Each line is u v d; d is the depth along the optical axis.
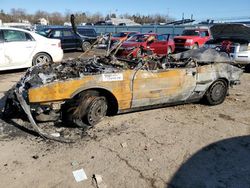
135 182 3.16
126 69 4.80
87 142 4.05
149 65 5.11
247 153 3.92
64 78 4.30
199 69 5.58
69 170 3.34
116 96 4.65
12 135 4.21
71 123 4.54
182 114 5.37
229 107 5.93
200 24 29.75
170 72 5.17
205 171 3.43
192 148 3.99
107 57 5.66
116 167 3.44
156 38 14.83
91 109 4.43
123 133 4.39
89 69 4.82
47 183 3.10
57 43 9.59
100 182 3.13
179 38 16.77
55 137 4.06
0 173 3.26
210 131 4.60
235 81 6.20
